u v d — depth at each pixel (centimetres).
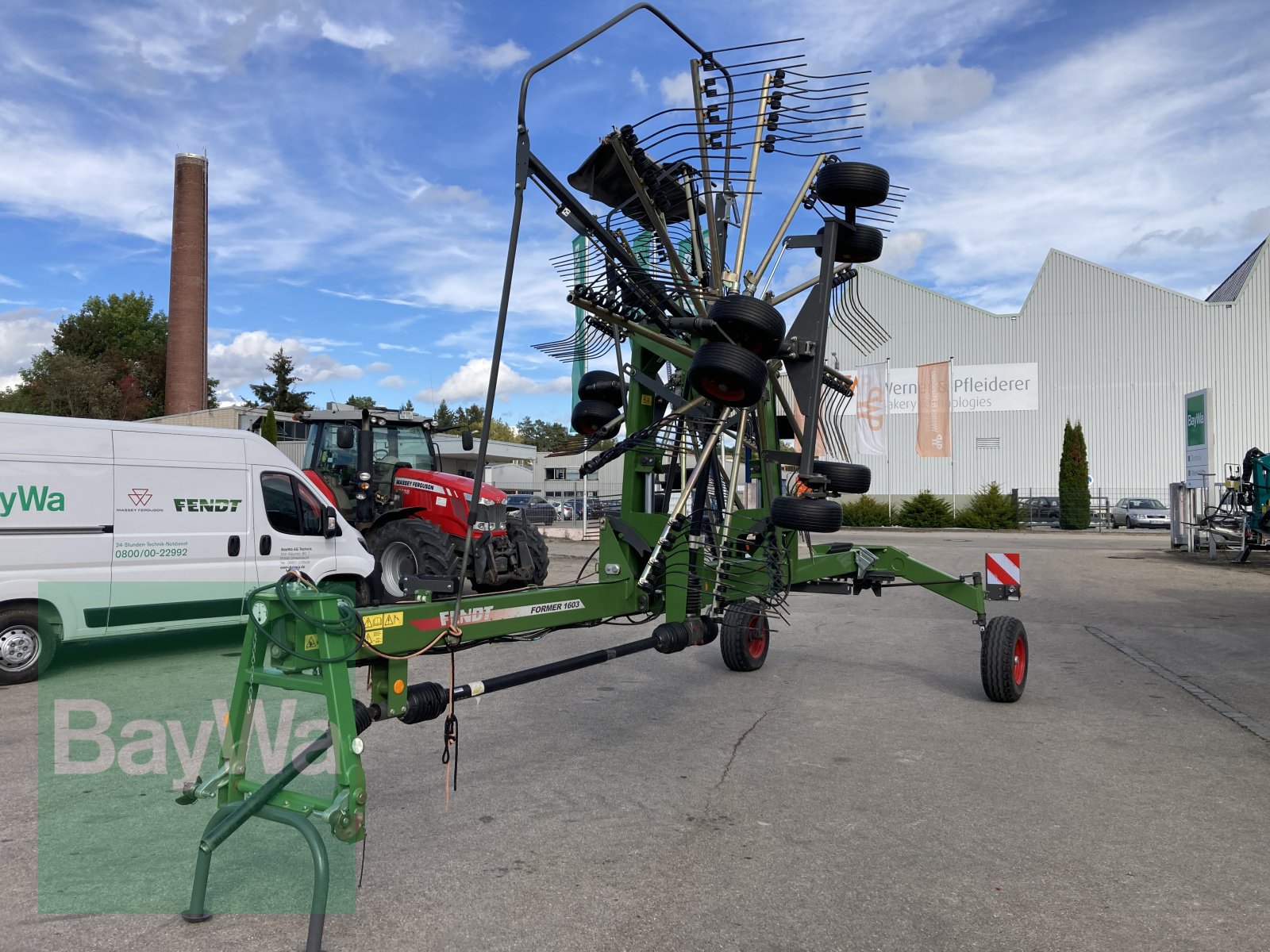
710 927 317
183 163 5378
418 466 1270
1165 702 675
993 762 519
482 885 350
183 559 783
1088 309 4400
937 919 324
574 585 489
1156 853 386
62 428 723
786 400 595
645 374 578
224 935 307
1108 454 4369
